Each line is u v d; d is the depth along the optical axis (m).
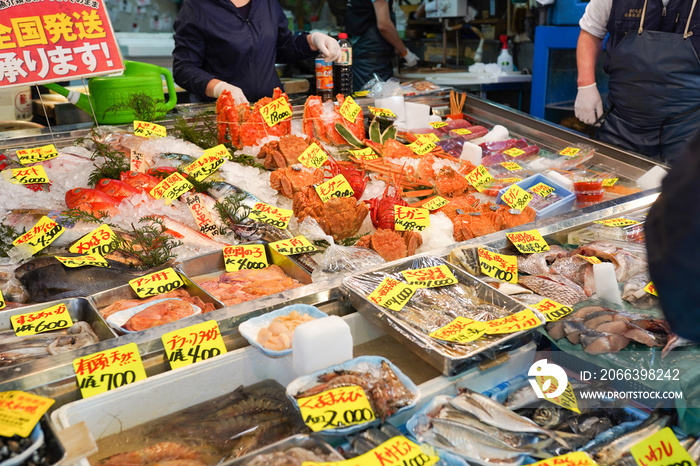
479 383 1.60
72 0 2.50
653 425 1.47
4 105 3.55
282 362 1.58
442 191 2.80
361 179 2.75
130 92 3.07
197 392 1.54
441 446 1.38
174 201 2.54
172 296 1.97
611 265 1.91
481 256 2.11
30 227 2.30
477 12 6.08
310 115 3.26
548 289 1.98
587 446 1.43
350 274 1.92
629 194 2.78
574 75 4.77
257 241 2.40
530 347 1.71
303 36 3.98
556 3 4.71
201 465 1.31
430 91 4.14
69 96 3.03
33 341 1.72
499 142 3.48
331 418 1.34
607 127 3.90
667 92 3.49
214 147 2.84
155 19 6.24
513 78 5.55
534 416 1.53
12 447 1.23
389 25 5.41
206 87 3.53
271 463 1.23
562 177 2.90
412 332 1.64
